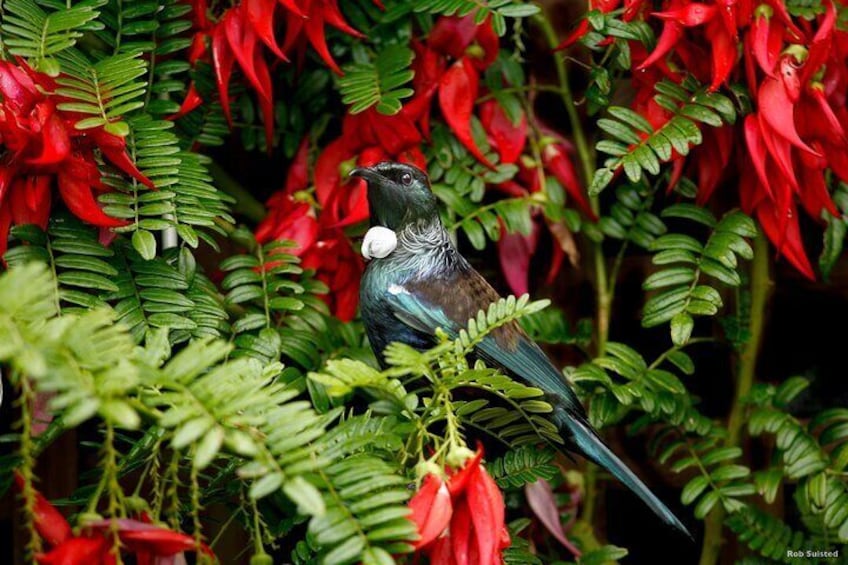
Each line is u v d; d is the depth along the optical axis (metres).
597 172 3.53
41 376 2.11
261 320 3.53
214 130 3.89
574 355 4.38
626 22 3.64
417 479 2.55
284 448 2.34
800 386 3.92
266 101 3.67
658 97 3.67
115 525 2.30
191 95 3.62
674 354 3.82
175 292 3.25
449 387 2.71
